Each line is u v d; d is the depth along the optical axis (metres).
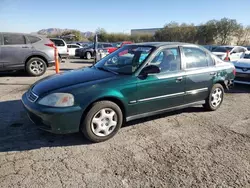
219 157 3.33
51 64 9.48
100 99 3.57
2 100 5.70
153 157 3.29
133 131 4.12
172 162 3.18
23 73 9.80
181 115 5.00
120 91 3.68
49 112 3.26
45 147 3.48
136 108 3.95
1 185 2.61
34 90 3.71
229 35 37.28
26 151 3.36
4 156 3.20
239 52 16.19
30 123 4.30
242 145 3.71
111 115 3.69
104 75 3.91
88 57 20.58
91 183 2.70
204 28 39.25
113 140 3.77
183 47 4.62
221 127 4.42
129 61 4.25
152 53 4.13
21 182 2.67
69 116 3.32
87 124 3.49
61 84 3.61
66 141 3.68
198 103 4.96
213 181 2.79
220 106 5.72
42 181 2.70
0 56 8.39
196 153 3.43
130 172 2.93
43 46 9.21
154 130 4.19
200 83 4.79
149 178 2.82
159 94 4.16
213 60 5.14
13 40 8.69
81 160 3.16
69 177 2.79
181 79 4.42
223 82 5.34
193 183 2.75
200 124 4.54
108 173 2.89
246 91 7.54
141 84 3.89
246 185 2.73
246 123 4.65
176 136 3.98
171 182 2.76
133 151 3.44
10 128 4.08
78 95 3.38
